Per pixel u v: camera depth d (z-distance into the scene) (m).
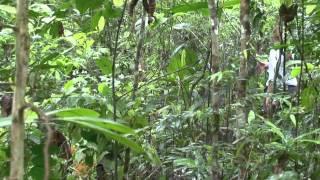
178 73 4.00
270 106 3.59
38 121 1.64
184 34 5.30
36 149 2.49
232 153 3.01
